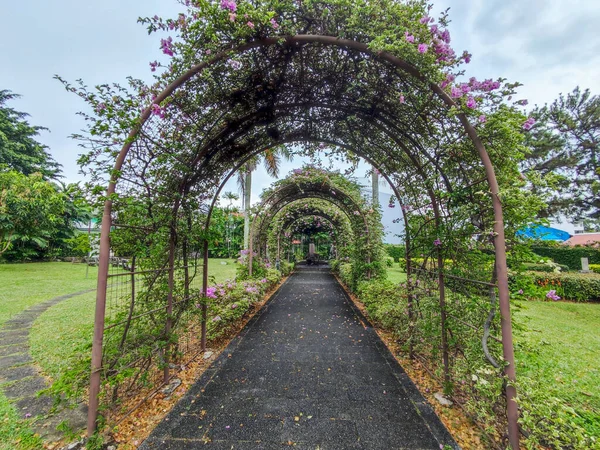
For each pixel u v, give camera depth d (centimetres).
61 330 397
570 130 725
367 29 184
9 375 267
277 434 183
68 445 175
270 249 968
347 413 205
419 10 177
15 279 872
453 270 225
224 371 272
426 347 285
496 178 181
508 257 190
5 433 184
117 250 205
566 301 613
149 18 184
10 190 1052
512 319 202
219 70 212
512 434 154
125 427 191
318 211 1080
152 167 217
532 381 161
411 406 214
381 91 230
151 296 239
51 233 1442
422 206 279
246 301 425
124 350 205
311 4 179
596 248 967
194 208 281
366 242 618
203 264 322
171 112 218
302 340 359
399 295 341
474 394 194
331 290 750
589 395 237
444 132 212
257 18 176
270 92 245
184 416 202
